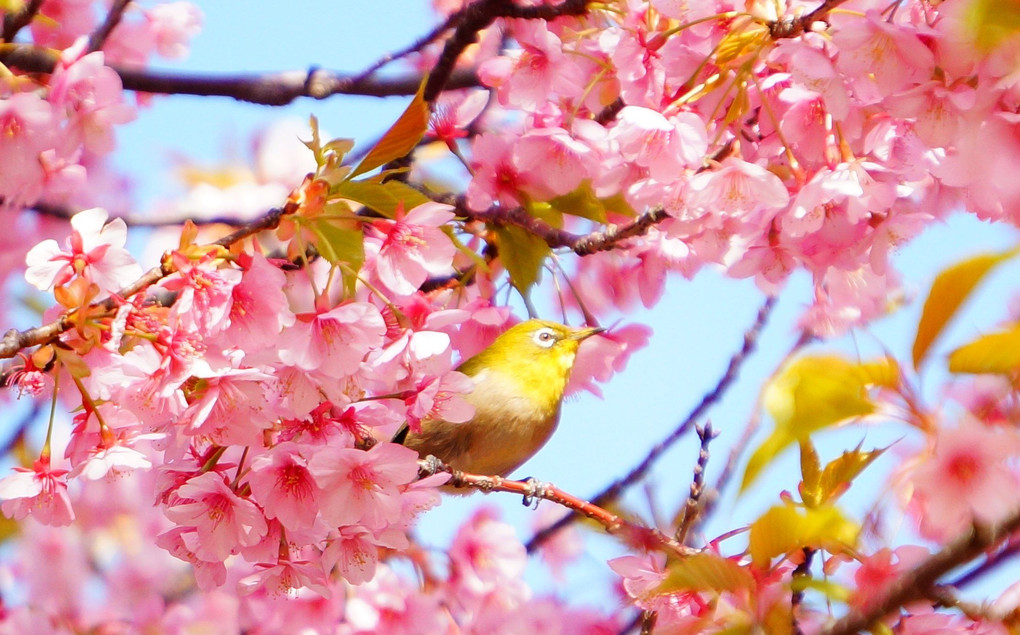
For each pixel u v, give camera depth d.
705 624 3.37
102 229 3.42
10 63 3.50
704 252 3.50
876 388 3.27
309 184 3.42
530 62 3.53
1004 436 3.26
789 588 3.35
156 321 3.40
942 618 3.37
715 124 3.51
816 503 3.38
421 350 3.43
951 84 3.38
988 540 3.27
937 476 3.27
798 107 3.46
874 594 3.33
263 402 3.41
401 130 3.42
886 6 3.46
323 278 3.53
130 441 3.44
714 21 3.48
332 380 3.41
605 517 3.48
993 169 3.38
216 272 3.40
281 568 3.46
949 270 3.27
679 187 3.47
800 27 3.43
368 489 3.43
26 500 3.45
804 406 3.26
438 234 3.44
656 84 3.49
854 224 3.47
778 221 3.49
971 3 3.24
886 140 3.46
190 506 3.43
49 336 3.40
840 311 3.54
